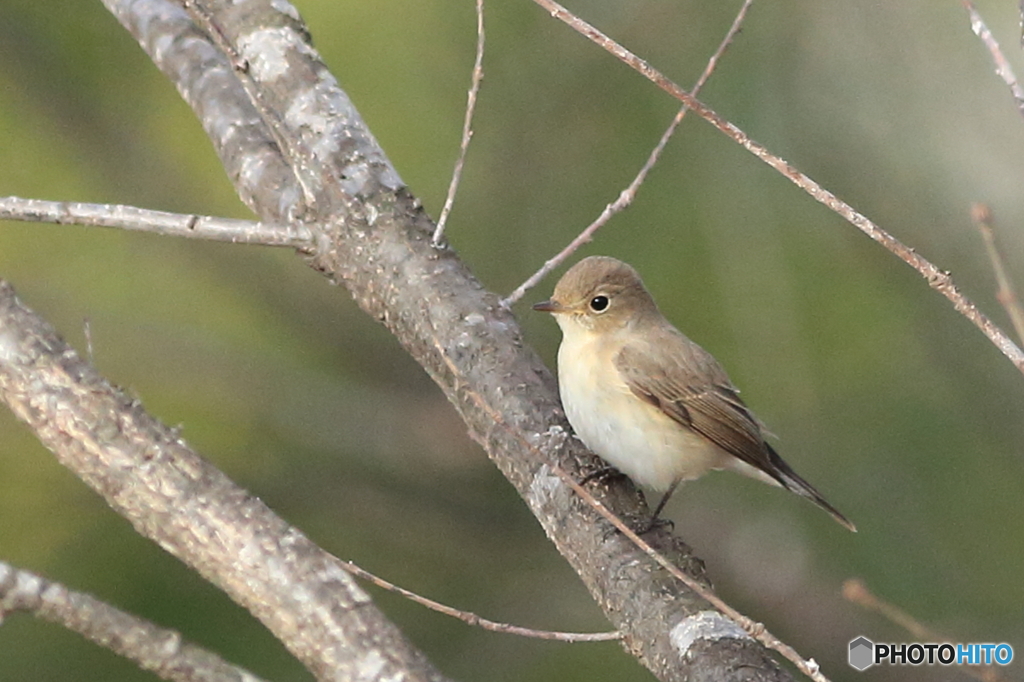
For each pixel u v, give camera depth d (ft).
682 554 22.26
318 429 40.04
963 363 36.42
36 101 36.32
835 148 35.99
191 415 38.99
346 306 41.27
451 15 35.09
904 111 36.27
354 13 35.22
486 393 24.59
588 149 35.86
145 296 39.09
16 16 36.32
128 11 28.55
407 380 41.42
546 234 36.35
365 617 16.43
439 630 37.11
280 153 26.08
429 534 39.58
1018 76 36.14
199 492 16.87
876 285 36.24
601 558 22.02
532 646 36.73
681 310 35.50
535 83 35.42
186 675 14.65
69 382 17.02
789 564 39.17
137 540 31.99
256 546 16.62
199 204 37.45
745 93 34.86
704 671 19.11
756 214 35.42
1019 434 36.32
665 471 28.37
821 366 35.83
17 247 37.68
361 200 25.35
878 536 36.29
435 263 25.26
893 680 37.24
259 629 31.48
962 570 35.91
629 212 35.60
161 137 37.19
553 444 24.02
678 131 35.17
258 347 40.11
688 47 35.04
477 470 40.65
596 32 17.06
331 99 26.30
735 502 40.81
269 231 24.16
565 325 29.19
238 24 27.04
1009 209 36.55
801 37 35.63
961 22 36.19
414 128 35.35
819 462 36.35
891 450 36.32
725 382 29.09
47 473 32.63
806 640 38.65
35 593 14.35
